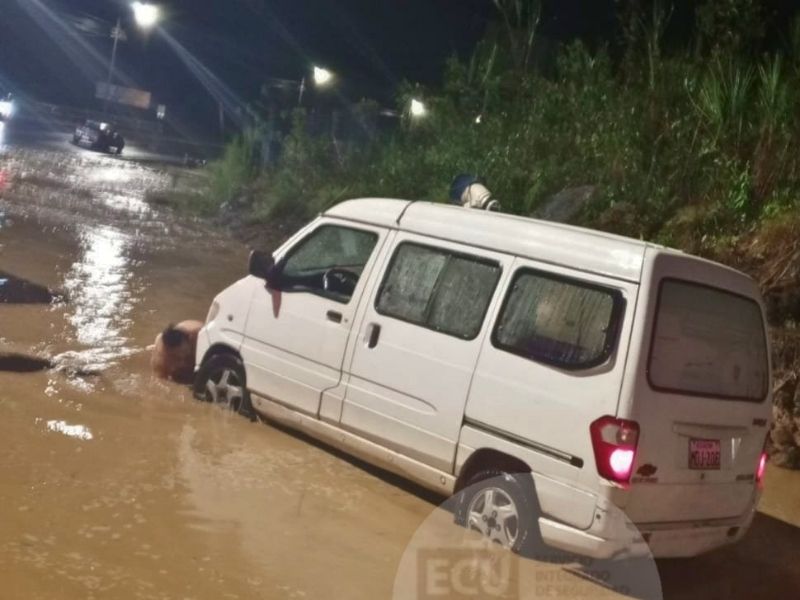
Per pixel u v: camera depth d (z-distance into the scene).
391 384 6.04
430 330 5.95
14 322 9.17
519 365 5.45
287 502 5.77
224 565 4.79
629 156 12.17
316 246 7.03
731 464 5.50
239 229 19.12
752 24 12.76
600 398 5.06
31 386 7.28
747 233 10.40
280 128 23.38
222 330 7.34
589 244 5.47
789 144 11.12
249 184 21.75
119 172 28.92
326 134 21.42
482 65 16.30
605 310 5.23
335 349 6.43
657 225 11.27
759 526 6.94
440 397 5.75
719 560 6.25
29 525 4.88
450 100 16.75
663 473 5.10
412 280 6.21
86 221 17.59
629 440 4.96
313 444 6.95
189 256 15.52
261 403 6.98
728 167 11.22
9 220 15.84
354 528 5.53
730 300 5.58
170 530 5.10
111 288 11.71
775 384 8.47
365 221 6.70
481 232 5.99
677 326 5.25
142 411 7.07
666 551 5.26
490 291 5.77
